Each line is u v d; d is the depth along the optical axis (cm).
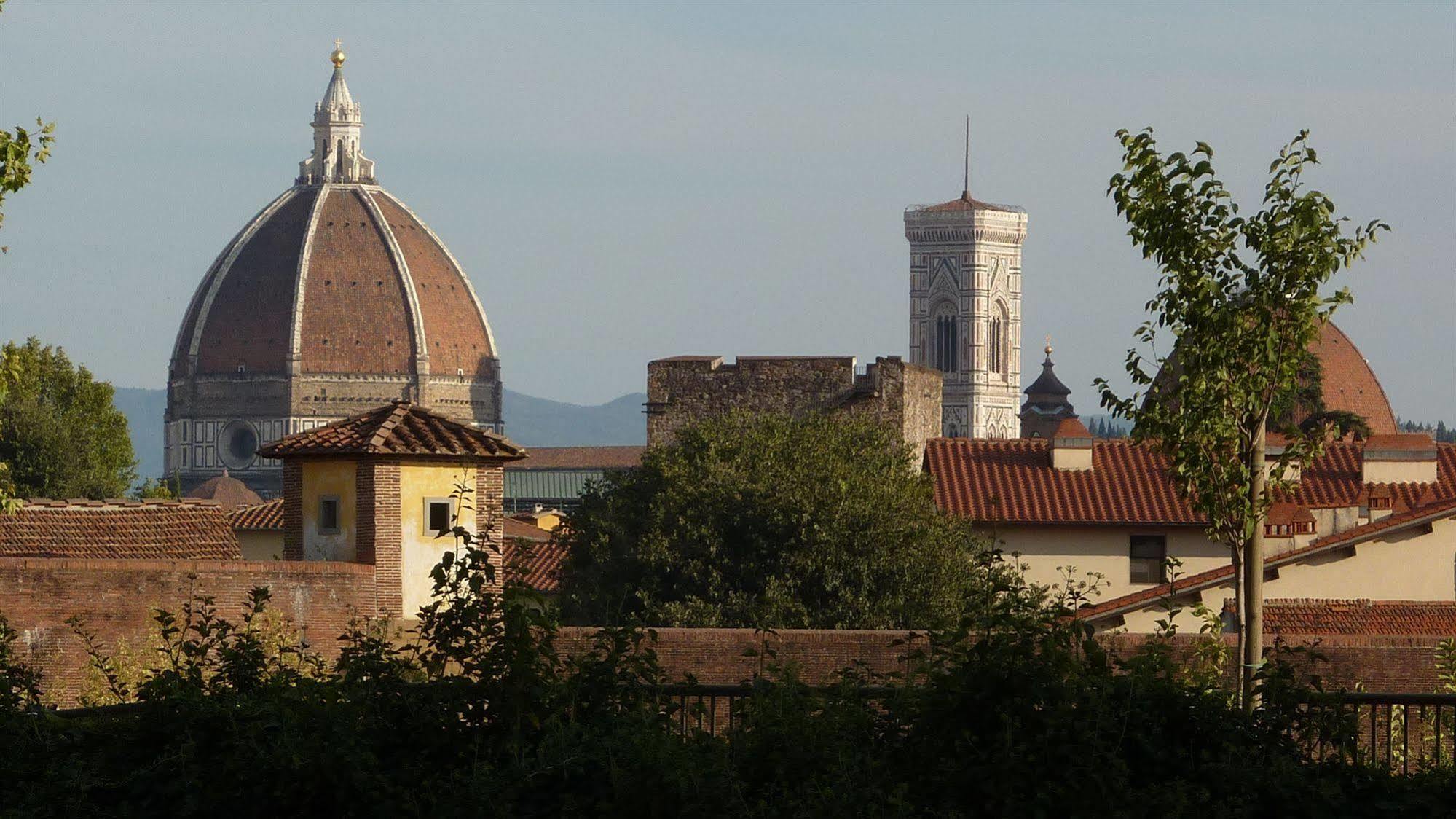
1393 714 6919
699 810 4425
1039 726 4578
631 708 4872
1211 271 6806
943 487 17200
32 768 4706
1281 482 6906
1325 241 6662
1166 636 6238
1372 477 16675
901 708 4781
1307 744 4769
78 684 8944
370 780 4578
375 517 11050
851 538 15588
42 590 8919
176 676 4972
